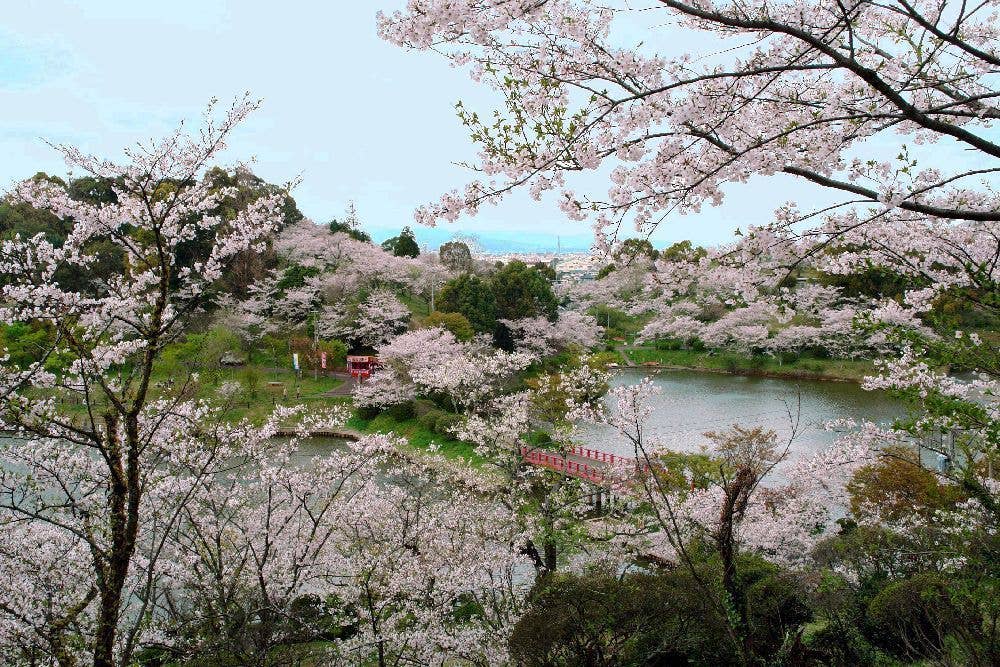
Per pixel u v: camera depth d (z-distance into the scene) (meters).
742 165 3.95
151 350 4.91
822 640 7.16
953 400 4.18
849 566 9.00
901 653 6.73
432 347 28.19
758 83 4.03
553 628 7.20
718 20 3.24
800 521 12.19
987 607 5.59
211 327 31.39
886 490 11.78
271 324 35.94
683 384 34.53
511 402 17.91
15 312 5.72
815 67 3.28
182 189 5.85
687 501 12.38
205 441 8.04
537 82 3.95
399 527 10.66
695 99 3.76
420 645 8.56
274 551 8.84
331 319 37.00
